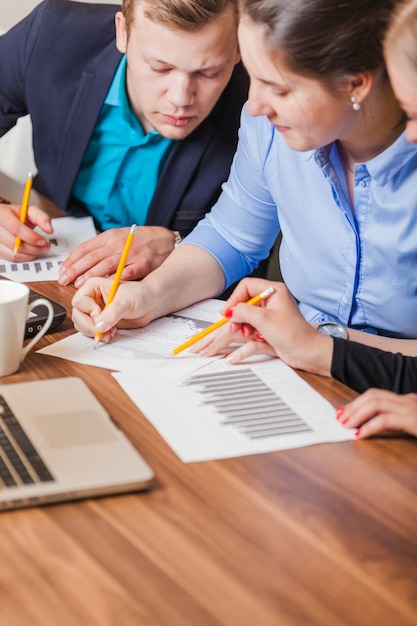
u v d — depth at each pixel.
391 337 1.73
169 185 2.14
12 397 1.23
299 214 1.70
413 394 1.30
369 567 0.99
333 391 1.37
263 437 1.22
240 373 1.39
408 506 1.10
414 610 0.93
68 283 1.73
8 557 0.96
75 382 1.29
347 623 0.90
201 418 1.25
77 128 2.13
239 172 1.81
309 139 1.36
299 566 0.98
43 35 2.17
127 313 1.50
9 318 1.29
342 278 1.70
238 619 0.90
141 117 2.15
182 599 0.92
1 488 1.02
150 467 1.13
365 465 1.18
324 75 1.26
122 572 0.95
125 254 1.52
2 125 2.32
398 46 1.17
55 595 0.91
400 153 1.48
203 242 1.80
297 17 1.21
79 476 1.06
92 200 2.22
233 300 1.47
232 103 2.14
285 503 1.09
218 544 1.00
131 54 1.85
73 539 1.00
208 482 1.11
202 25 1.73
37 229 2.00
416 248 1.58
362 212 1.61
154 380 1.35
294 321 1.42
